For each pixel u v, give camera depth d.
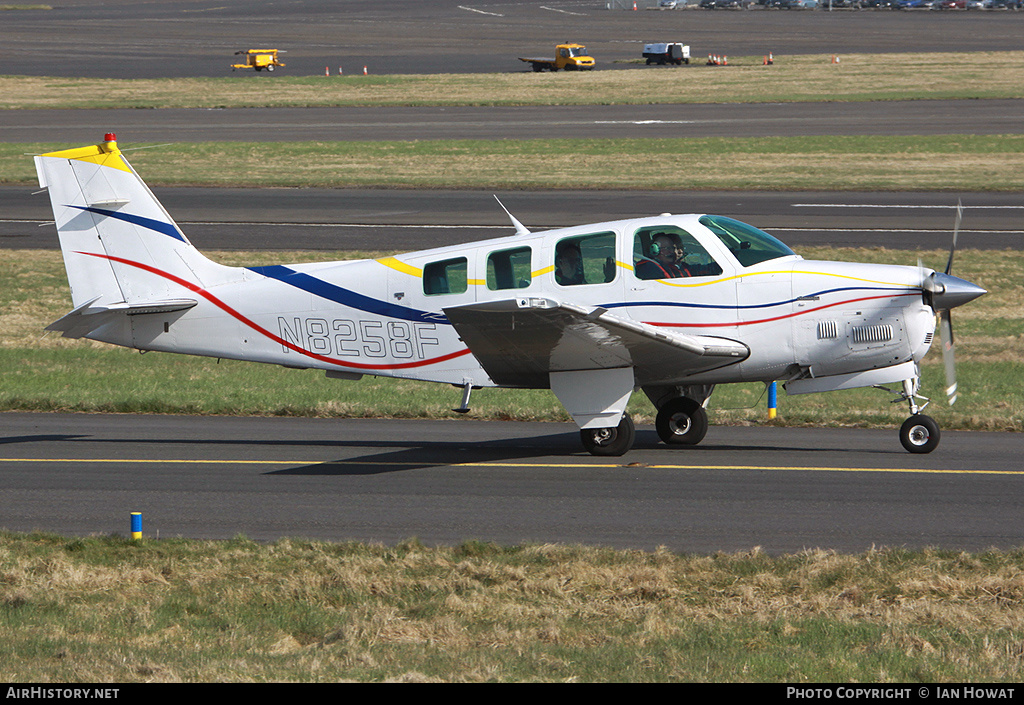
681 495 34.03
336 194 117.69
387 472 37.81
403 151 142.62
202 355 43.34
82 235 42.53
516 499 33.81
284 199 114.94
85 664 20.27
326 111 182.38
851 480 35.72
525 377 40.34
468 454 40.91
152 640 22.08
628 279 39.34
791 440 43.16
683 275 39.16
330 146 146.62
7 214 107.31
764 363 39.38
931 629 22.22
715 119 167.88
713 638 21.78
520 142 148.38
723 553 27.30
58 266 87.00
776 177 123.31
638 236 39.62
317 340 42.31
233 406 50.22
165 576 26.34
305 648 21.73
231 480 36.81
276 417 49.28
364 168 132.12
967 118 162.88
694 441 42.06
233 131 160.00
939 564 26.22
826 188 117.31
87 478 37.12
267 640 22.09
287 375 59.41
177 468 38.66
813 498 33.44
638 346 37.12
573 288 39.56
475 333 35.91
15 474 37.69
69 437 44.38
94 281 42.69
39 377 57.12
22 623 22.91
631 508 32.53
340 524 31.19
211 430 46.03
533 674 19.88
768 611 23.45
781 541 28.98
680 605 23.94
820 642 21.52
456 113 179.00
